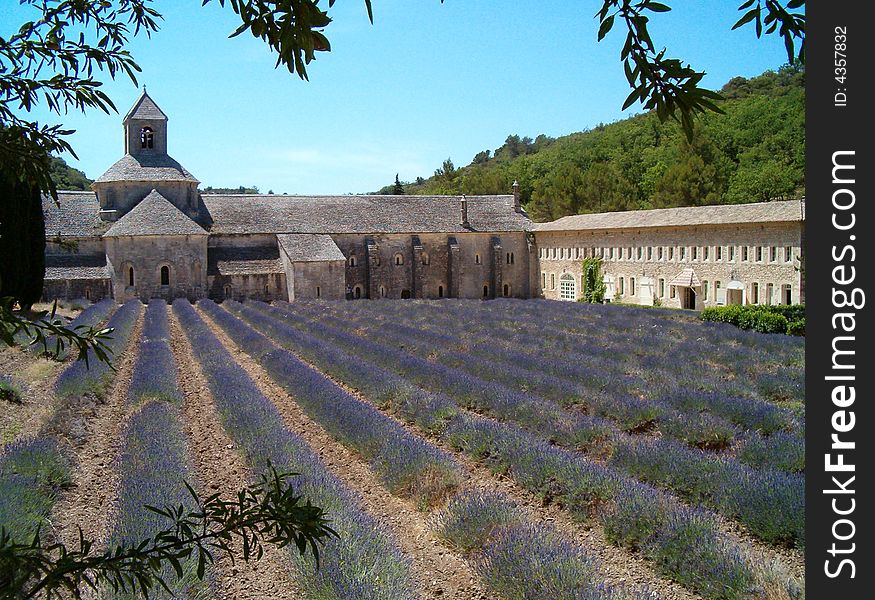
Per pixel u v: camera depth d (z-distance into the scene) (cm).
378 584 707
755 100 8506
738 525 945
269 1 295
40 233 3369
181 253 5341
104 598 666
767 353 2372
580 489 1011
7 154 384
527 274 6862
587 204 8056
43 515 966
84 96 390
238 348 2923
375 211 6600
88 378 1773
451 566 859
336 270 5666
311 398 1689
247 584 800
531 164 12656
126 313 3762
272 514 315
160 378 1883
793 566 812
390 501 1100
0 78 375
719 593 741
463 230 6612
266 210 6247
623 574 827
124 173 5703
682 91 288
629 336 2897
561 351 2503
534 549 775
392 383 1816
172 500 930
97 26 394
